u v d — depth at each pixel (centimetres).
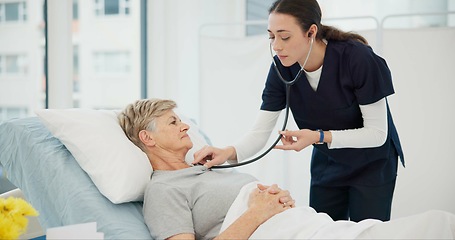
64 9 283
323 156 216
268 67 309
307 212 169
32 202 188
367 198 205
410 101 286
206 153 194
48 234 128
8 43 304
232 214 167
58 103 286
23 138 197
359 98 188
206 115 320
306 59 185
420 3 331
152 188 170
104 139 184
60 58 285
